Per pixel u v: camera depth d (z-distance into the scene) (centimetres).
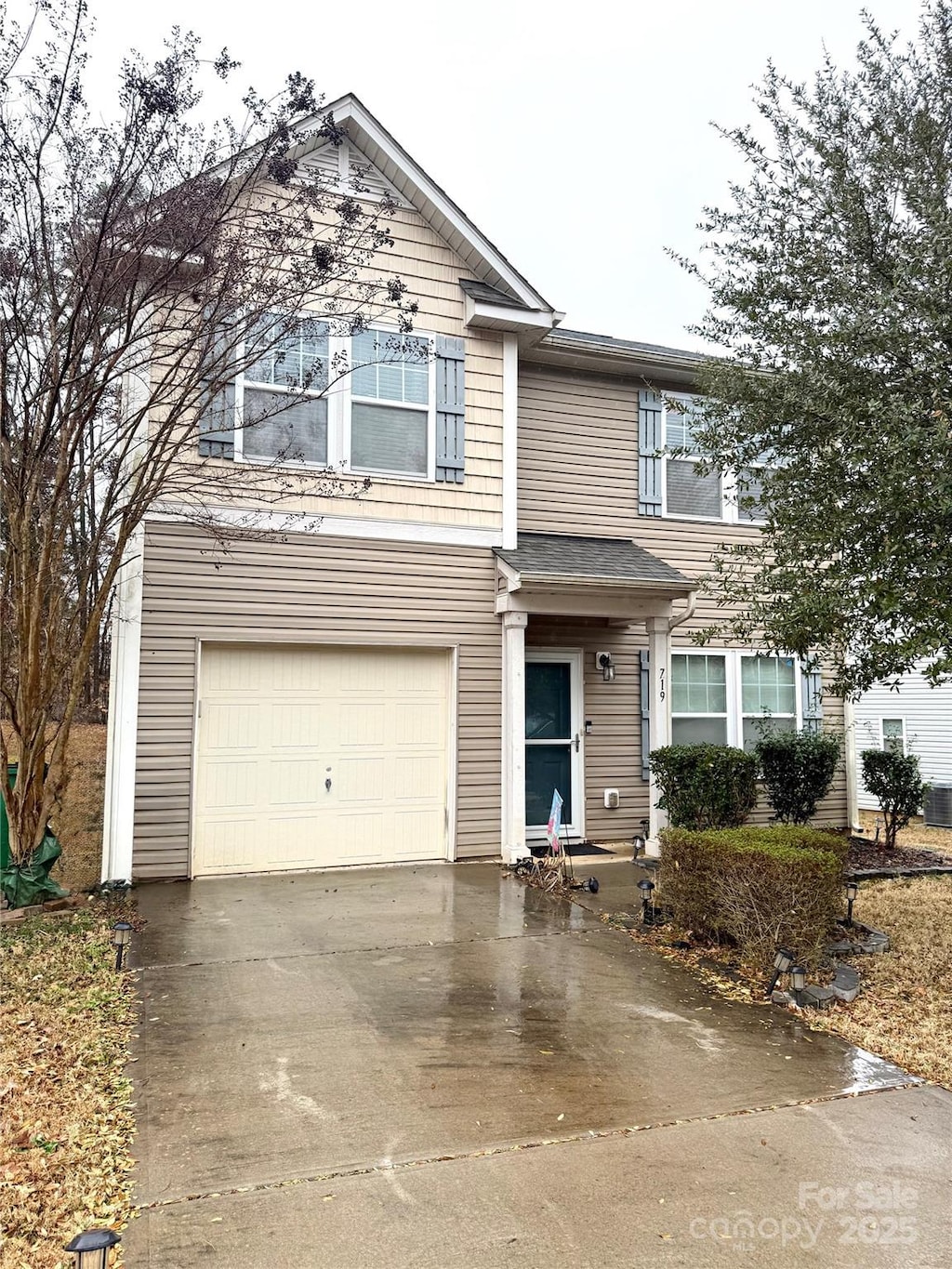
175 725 775
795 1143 340
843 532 535
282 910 684
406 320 840
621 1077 399
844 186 583
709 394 731
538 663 999
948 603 482
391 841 869
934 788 1353
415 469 885
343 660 855
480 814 898
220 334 741
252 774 815
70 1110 353
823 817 1141
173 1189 298
